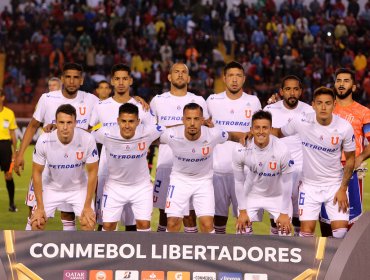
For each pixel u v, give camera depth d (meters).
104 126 8.62
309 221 8.09
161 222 9.30
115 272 6.66
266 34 29.05
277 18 29.56
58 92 8.99
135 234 6.71
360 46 28.77
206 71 26.38
